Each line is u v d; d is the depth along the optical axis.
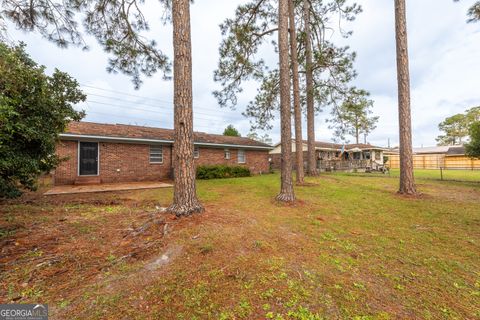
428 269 2.50
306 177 11.93
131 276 2.21
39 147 3.82
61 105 4.24
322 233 3.61
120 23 6.63
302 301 1.87
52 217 4.26
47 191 7.40
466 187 8.12
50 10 5.68
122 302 1.83
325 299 1.91
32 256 2.59
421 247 3.09
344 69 9.35
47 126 3.80
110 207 5.25
